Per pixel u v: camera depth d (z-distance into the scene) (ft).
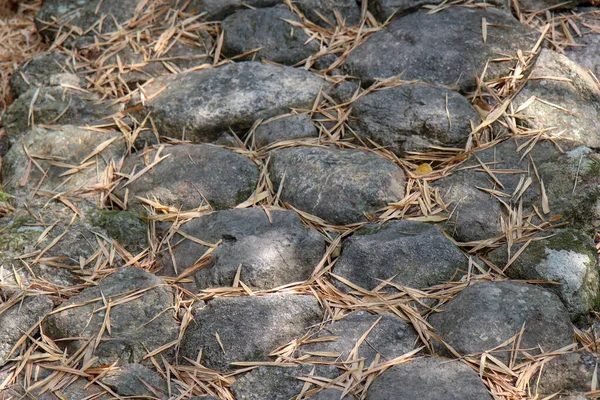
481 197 10.16
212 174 10.65
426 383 8.11
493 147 10.80
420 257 9.45
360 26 12.64
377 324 8.92
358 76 11.82
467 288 9.12
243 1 13.14
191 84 11.91
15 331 9.12
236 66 12.09
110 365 8.61
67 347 8.93
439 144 10.85
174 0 13.34
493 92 11.34
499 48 11.71
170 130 11.56
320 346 8.73
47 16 13.66
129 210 10.70
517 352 8.44
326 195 10.19
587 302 9.14
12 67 13.46
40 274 9.78
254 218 10.08
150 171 10.93
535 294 8.95
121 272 9.62
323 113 11.49
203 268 9.73
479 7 12.42
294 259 9.57
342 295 9.33
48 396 8.42
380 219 10.05
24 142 11.55
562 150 10.53
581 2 12.78
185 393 8.43
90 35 13.17
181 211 10.53
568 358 8.36
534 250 9.48
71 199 10.78
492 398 8.04
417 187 10.43
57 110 12.00
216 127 11.42
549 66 11.61
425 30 12.03
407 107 11.04
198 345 8.83
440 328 8.82
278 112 11.48
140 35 12.93
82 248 10.07
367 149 10.98
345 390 8.21
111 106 11.96
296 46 12.38
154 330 9.00
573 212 9.91
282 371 8.51
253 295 9.31
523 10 12.79
